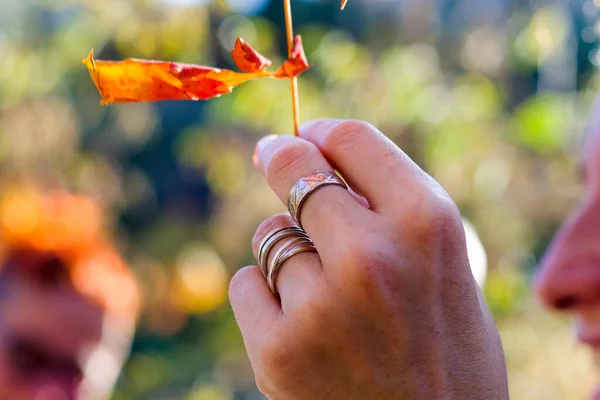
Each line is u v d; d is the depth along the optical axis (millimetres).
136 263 1831
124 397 1568
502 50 1221
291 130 1200
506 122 1283
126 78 366
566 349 1147
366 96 1217
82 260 698
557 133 1138
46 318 663
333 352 350
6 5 1346
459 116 1201
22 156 1441
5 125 1426
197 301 1755
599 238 545
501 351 379
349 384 354
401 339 348
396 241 346
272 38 1232
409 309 347
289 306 354
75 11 1339
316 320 347
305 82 1228
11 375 651
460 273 354
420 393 353
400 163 359
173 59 1077
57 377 672
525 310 1220
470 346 359
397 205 351
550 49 1069
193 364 1688
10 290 667
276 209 1422
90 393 721
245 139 1429
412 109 1188
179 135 1816
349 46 1212
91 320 693
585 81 1103
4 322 655
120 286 742
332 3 1291
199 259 1762
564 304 565
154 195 1981
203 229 1933
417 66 1225
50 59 1378
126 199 1842
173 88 367
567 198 1229
